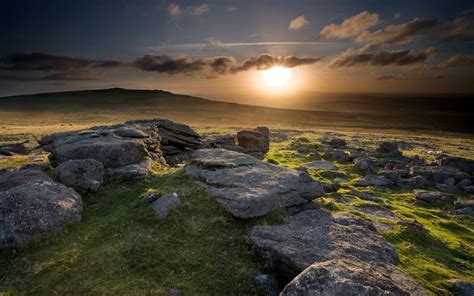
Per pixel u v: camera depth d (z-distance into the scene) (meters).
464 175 33.22
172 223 13.84
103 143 20.69
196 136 35.00
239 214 14.25
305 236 13.05
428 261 14.57
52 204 13.23
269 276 11.29
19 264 11.02
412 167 36.41
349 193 26.56
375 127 175.38
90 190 16.61
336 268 9.23
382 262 12.02
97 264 11.17
